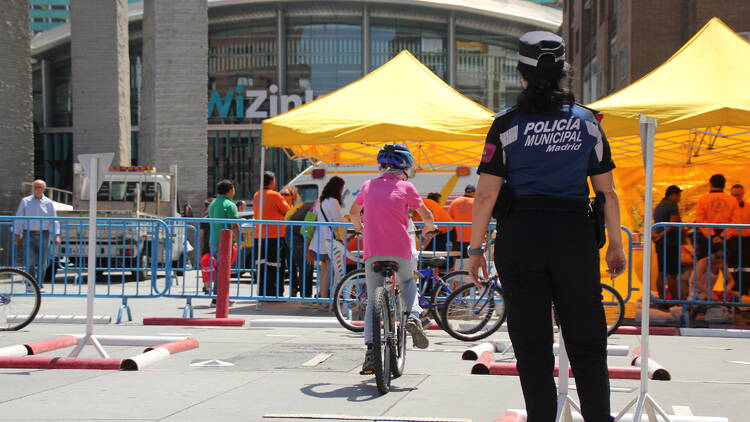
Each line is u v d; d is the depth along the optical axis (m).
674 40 31.14
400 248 6.68
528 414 3.80
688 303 10.77
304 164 68.12
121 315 10.92
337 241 12.07
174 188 23.44
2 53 26.02
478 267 3.98
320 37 69.94
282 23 69.31
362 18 69.38
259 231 12.08
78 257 11.84
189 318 10.75
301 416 5.27
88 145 41.78
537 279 3.81
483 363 7.05
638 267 12.44
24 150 26.62
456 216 13.06
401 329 6.95
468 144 13.97
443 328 9.42
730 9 29.86
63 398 5.86
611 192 3.92
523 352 3.82
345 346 8.66
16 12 26.39
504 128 3.85
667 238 11.95
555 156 3.79
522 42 3.91
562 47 3.89
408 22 70.12
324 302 11.88
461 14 69.81
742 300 11.83
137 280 11.22
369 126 11.62
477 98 71.62
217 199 13.21
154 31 30.86
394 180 6.83
